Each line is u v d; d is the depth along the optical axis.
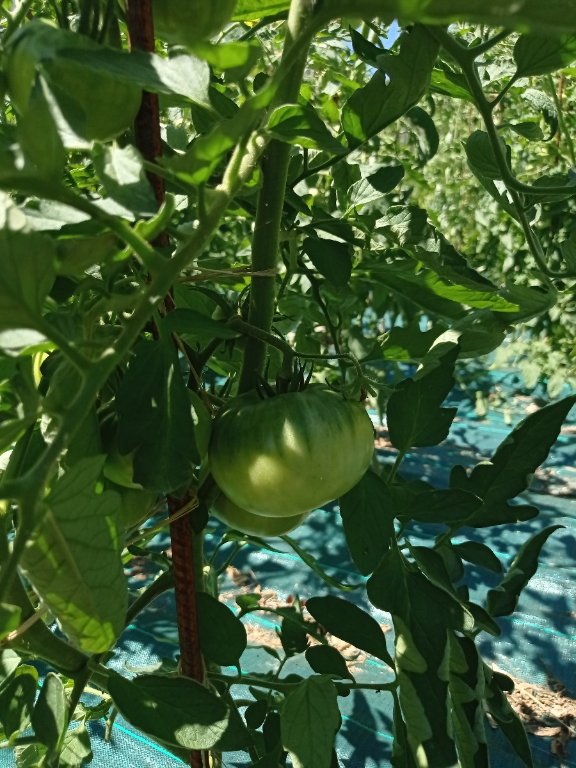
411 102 0.85
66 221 0.51
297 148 1.18
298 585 2.34
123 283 0.74
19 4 0.62
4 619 0.47
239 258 2.11
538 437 0.97
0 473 0.81
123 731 1.81
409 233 1.04
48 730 0.71
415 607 0.85
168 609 2.22
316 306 1.67
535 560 1.06
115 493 0.53
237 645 0.87
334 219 0.98
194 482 0.85
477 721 0.87
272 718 1.05
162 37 0.72
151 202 0.51
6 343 0.45
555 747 1.74
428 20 0.37
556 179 1.04
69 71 0.51
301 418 0.75
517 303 1.02
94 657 0.86
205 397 0.85
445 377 0.90
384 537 0.82
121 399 0.67
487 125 0.84
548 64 0.80
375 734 1.78
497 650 2.07
